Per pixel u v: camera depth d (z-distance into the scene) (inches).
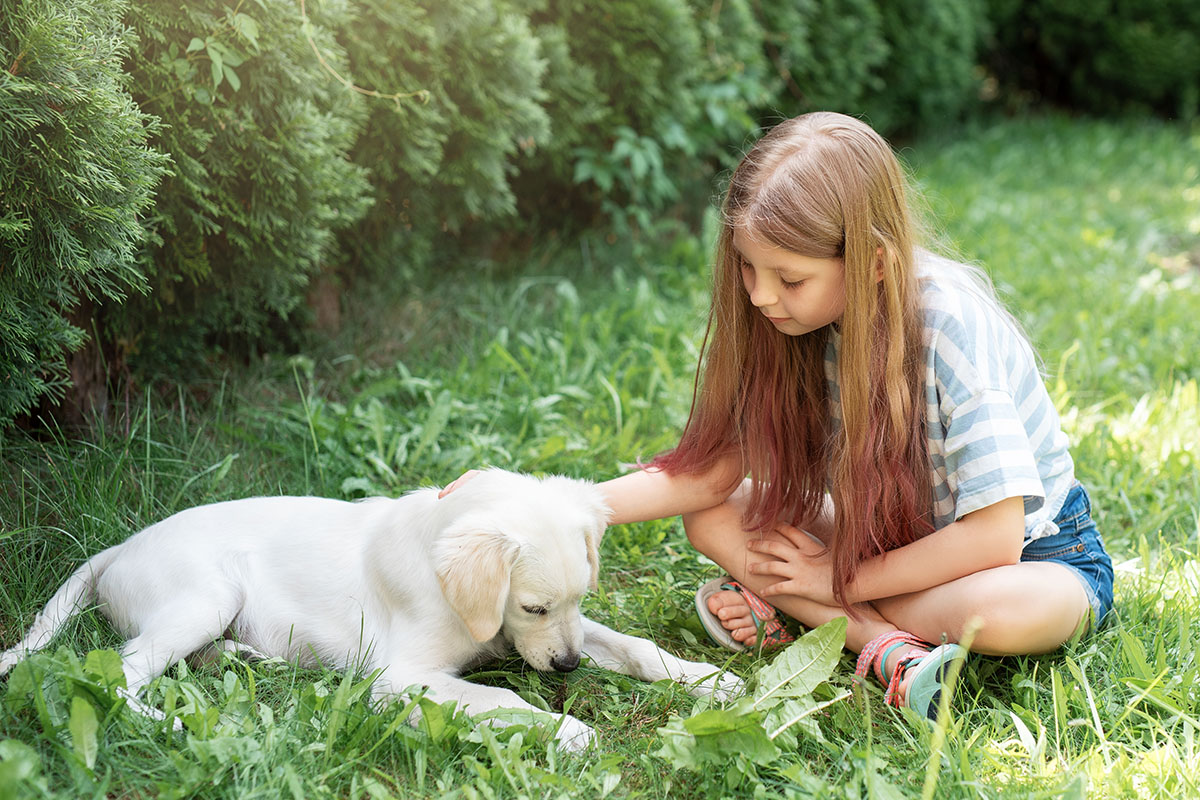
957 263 106.7
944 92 403.9
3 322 100.8
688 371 180.4
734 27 246.4
